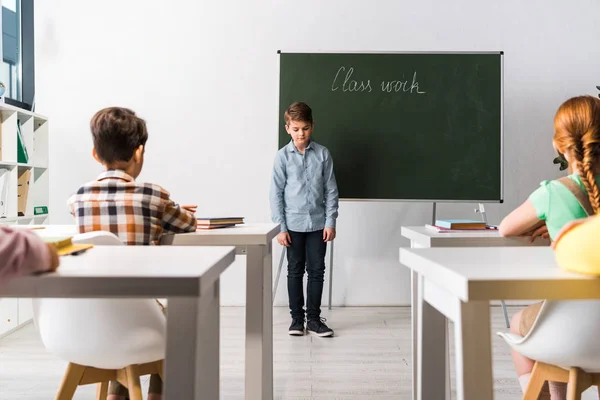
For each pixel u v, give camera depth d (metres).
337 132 3.47
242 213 3.94
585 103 1.34
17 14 3.89
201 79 3.91
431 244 1.77
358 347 2.96
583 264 0.79
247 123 3.92
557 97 3.90
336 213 3.28
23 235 0.78
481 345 0.86
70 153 3.90
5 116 3.37
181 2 3.89
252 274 1.70
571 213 1.29
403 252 1.16
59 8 3.89
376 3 3.88
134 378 1.22
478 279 0.79
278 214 3.24
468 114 3.43
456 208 3.94
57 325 1.14
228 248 1.10
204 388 1.08
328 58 3.48
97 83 3.90
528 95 3.90
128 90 3.90
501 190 3.41
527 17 3.89
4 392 2.28
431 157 3.44
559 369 1.15
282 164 3.29
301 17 3.89
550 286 0.79
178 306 0.83
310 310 3.26
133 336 1.15
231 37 3.90
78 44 3.89
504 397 2.21
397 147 3.45
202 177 3.93
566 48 3.89
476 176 3.42
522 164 3.92
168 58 3.90
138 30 3.90
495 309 3.82
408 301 3.95
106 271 0.81
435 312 1.15
